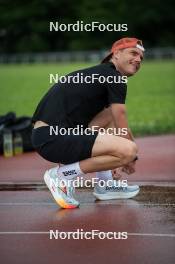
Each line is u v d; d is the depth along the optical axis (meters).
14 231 9.80
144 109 34.84
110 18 108.44
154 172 14.98
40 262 8.32
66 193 11.23
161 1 110.19
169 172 14.97
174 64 91.88
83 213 10.90
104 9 108.56
